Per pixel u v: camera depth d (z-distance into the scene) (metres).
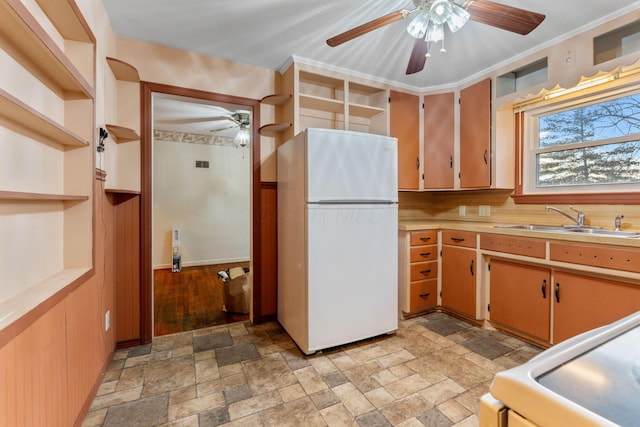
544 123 2.61
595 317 1.85
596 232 2.16
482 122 2.77
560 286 2.02
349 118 3.12
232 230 5.46
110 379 1.83
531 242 2.14
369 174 2.28
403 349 2.20
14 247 1.15
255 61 2.59
